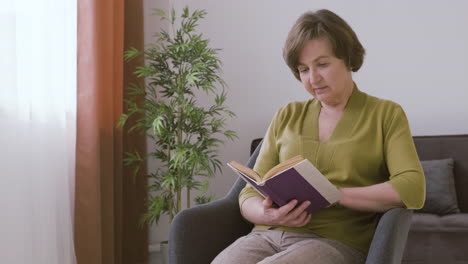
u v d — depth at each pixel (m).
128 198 3.60
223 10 4.31
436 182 3.63
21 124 2.48
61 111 2.79
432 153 3.90
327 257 1.54
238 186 1.96
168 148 3.60
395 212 1.52
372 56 4.30
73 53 2.95
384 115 1.73
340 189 1.63
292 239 1.68
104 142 3.09
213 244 1.78
